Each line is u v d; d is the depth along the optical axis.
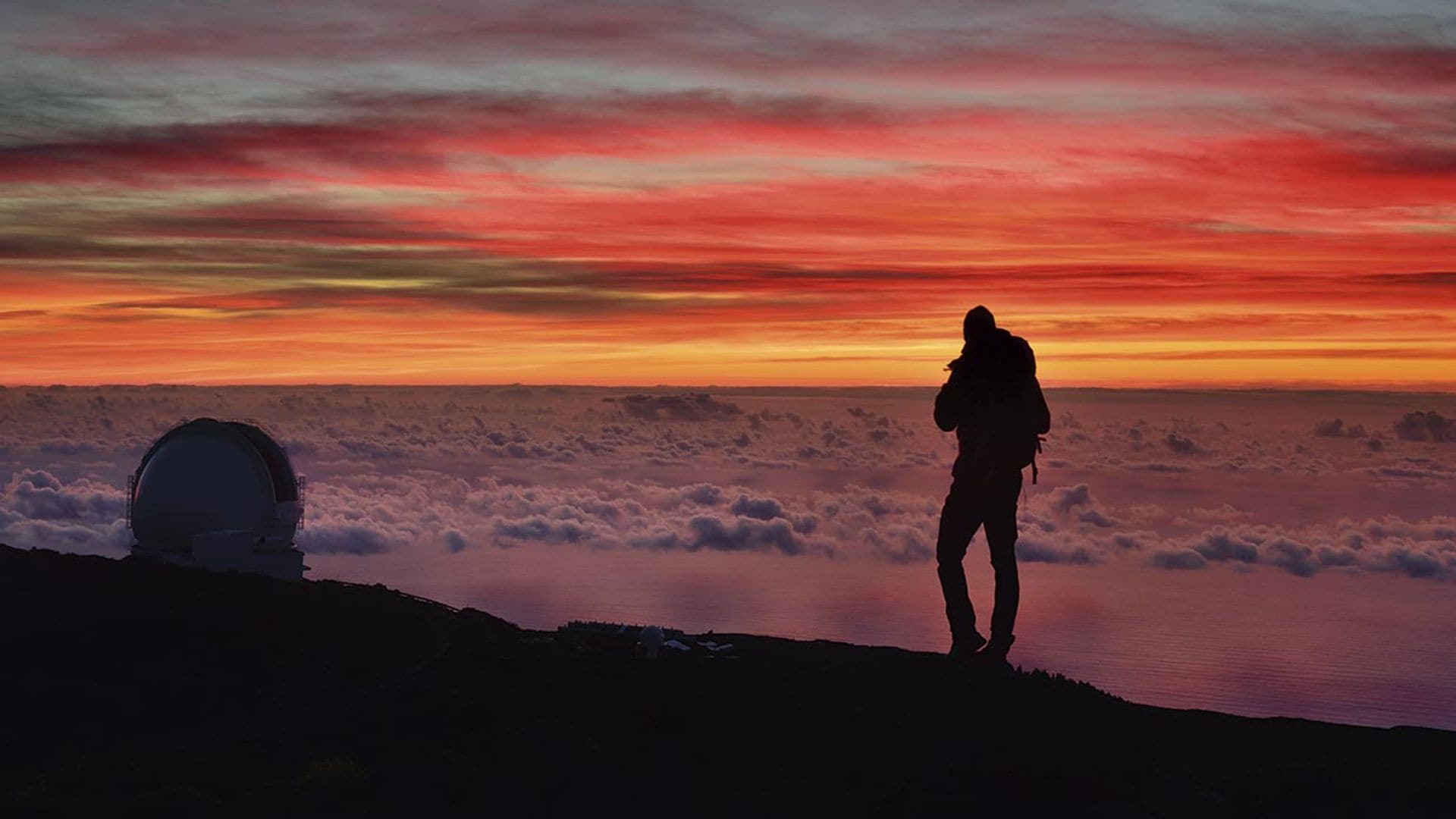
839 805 9.52
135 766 10.16
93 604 15.31
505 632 14.96
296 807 9.19
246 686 12.41
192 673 12.78
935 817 9.26
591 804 9.48
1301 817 9.46
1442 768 10.62
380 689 12.30
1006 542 11.71
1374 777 10.18
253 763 10.26
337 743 10.75
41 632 14.02
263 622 14.81
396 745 10.71
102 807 9.09
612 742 10.73
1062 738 10.62
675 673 12.62
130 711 11.61
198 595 16.12
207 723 11.38
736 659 13.27
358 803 9.34
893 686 11.84
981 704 11.16
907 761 10.25
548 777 9.90
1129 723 11.25
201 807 9.04
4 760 10.36
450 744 10.73
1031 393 11.32
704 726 11.09
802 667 12.84
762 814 9.35
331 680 12.70
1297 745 11.18
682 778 9.99
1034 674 12.06
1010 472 11.36
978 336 11.33
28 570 17.19
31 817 8.83
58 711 11.56
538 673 12.68
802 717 11.22
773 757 10.40
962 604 11.88
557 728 10.82
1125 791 9.79
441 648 13.97
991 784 9.78
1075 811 9.42
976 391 11.34
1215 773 10.34
